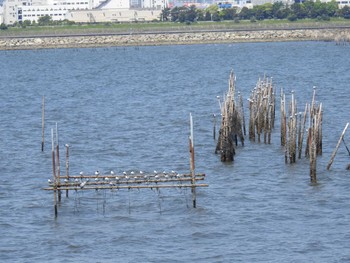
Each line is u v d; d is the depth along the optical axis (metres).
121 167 116.31
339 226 86.44
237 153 120.44
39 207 95.06
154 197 97.25
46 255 80.38
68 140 139.50
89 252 80.88
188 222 88.56
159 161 119.56
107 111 177.38
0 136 145.75
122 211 92.62
